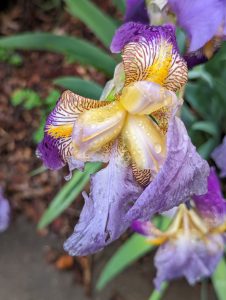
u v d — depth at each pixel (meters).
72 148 0.17
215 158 0.28
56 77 0.50
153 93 0.16
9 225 0.44
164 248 0.27
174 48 0.17
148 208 0.16
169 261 0.27
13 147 0.48
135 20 0.23
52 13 0.55
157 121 0.17
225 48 0.25
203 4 0.19
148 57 0.17
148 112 0.17
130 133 0.17
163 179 0.16
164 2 0.20
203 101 0.35
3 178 0.47
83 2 0.31
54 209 0.35
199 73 0.31
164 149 0.17
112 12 0.52
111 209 0.17
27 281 0.41
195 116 0.39
